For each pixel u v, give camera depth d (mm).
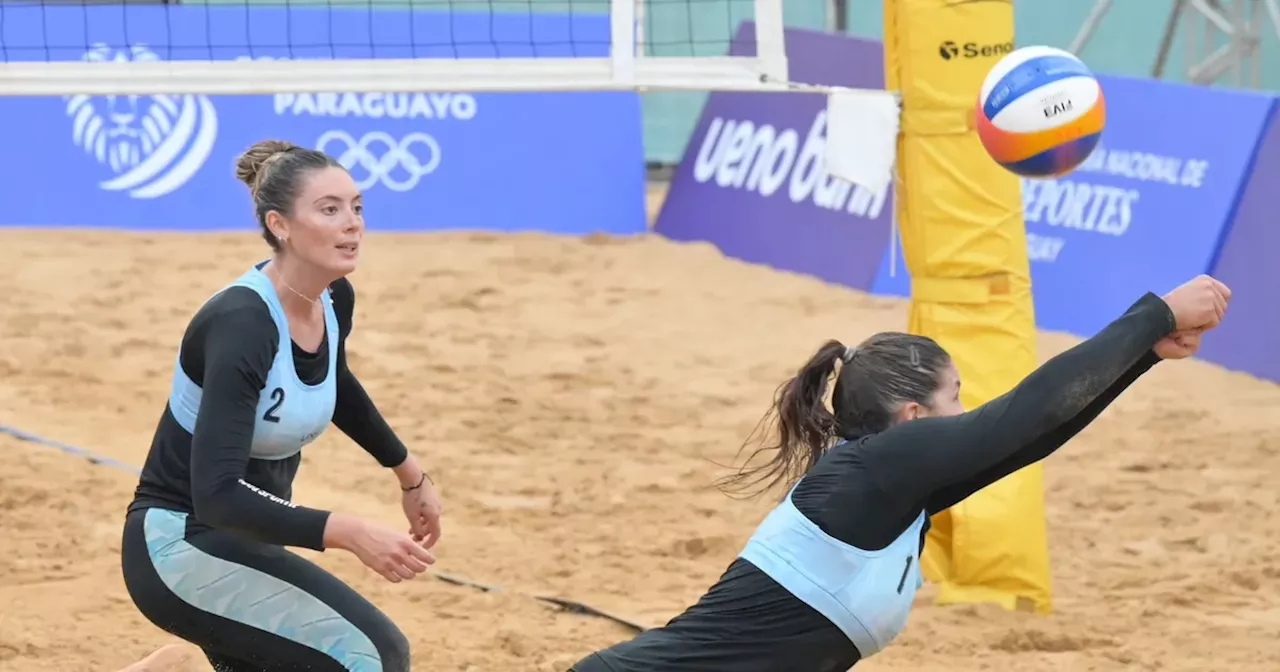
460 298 20266
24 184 22797
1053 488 13852
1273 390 16984
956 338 10523
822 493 5590
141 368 16875
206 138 23328
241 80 10234
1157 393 16938
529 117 24281
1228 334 17906
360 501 13008
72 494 12555
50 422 14734
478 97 24250
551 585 11125
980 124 8719
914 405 5840
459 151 23922
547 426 15508
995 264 10461
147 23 22750
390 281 20906
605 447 14898
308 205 6273
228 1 23141
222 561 6344
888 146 10133
